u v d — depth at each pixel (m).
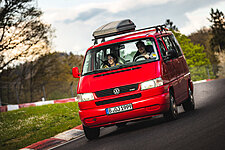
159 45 11.72
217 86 24.31
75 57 91.06
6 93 44.25
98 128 11.76
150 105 10.40
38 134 15.73
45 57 61.06
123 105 10.50
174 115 11.19
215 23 107.56
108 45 12.04
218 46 105.69
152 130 9.93
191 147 6.91
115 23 12.67
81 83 11.32
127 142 8.88
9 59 34.56
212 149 6.47
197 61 94.31
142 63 11.11
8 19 33.16
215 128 8.29
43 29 36.44
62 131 15.34
